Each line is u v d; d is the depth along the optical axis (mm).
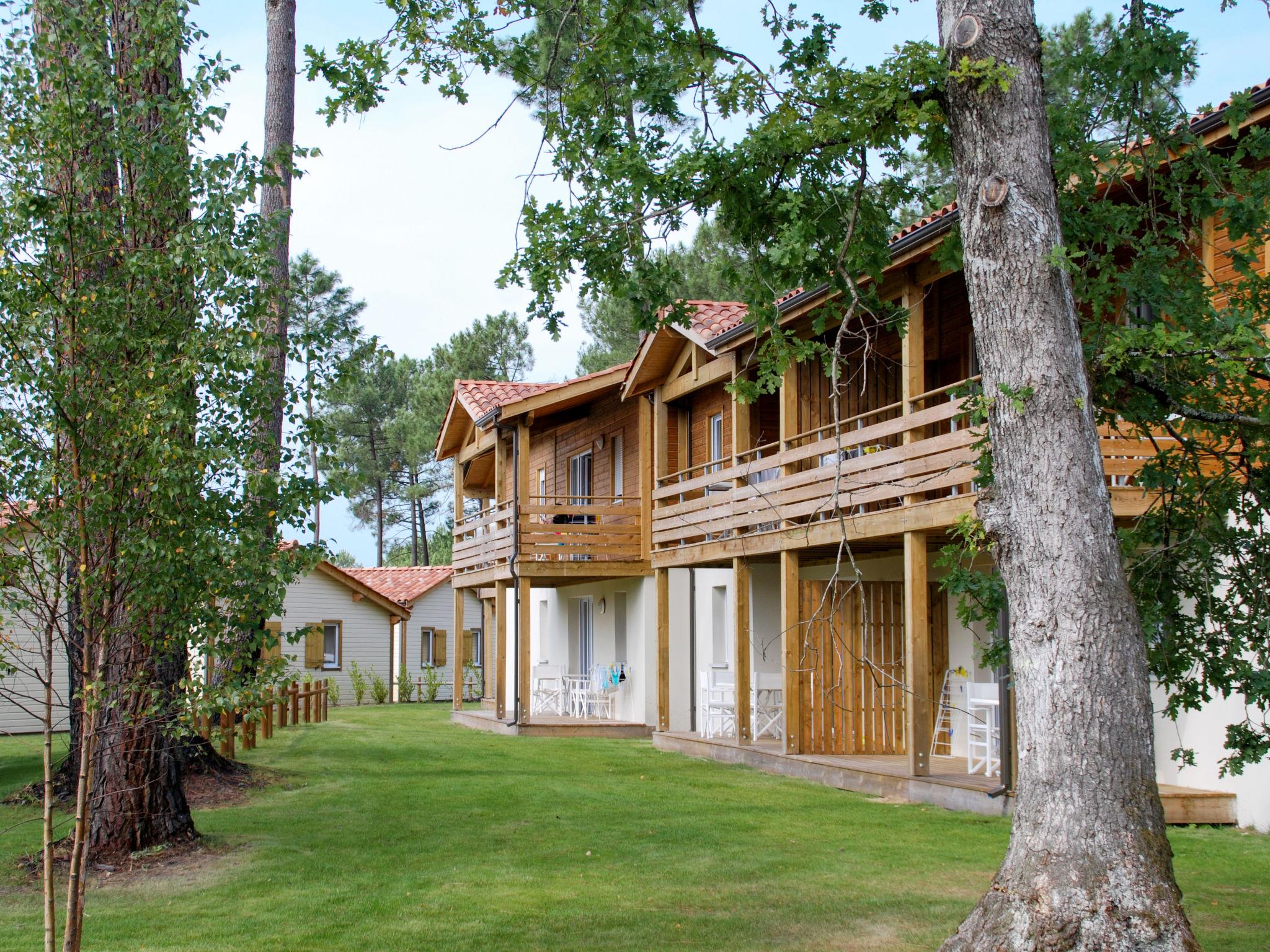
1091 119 7887
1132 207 7918
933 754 14758
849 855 9375
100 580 6129
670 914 7672
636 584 20906
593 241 8000
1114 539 5949
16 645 6367
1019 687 5922
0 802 12148
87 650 6219
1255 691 6582
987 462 7066
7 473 6082
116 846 9438
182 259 6453
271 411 6871
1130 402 7250
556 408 21484
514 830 10578
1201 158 7738
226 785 12844
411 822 10984
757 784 13562
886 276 12875
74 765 12273
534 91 9977
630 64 7926
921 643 12172
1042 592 5848
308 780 13797
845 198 8172
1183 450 7383
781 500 14594
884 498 12484
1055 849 5547
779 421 16969
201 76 6906
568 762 15828
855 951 6812
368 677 34562
